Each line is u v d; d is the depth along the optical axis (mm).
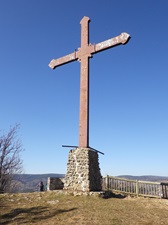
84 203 12281
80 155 14812
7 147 26000
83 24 16906
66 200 12977
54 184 18906
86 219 9688
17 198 13625
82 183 14219
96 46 15922
